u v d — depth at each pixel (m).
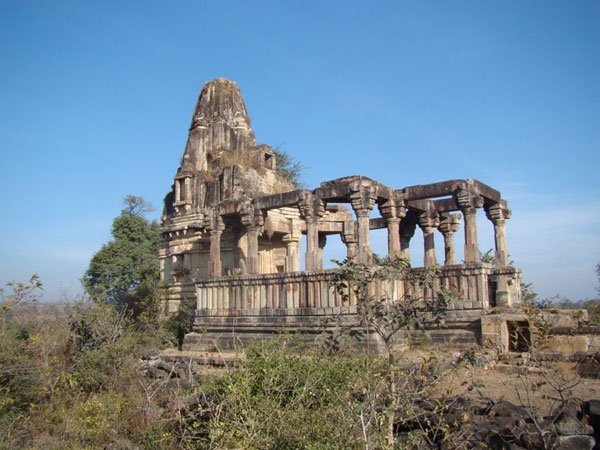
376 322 9.39
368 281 9.15
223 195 25.45
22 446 10.22
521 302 17.53
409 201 21.08
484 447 7.36
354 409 7.34
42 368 13.42
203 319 20.17
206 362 15.73
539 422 7.54
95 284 32.62
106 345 15.09
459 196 18.72
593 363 11.76
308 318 16.97
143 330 22.94
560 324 14.38
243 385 8.67
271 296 18.22
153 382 12.68
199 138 28.41
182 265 26.94
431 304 8.72
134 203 36.34
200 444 8.53
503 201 21.56
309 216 19.44
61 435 10.73
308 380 8.78
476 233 18.64
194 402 10.66
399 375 8.41
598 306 16.42
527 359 12.62
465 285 15.92
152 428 10.02
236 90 29.78
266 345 10.45
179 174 27.16
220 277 19.86
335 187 18.98
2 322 14.16
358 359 9.74
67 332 15.98
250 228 20.94
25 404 12.25
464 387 10.45
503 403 8.33
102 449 9.88
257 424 7.96
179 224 26.72
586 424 7.40
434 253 23.28
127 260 33.25
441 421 7.46
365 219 18.17
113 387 13.38
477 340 14.81
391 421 7.42
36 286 12.58
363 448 6.91
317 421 7.74
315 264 19.23
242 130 28.80
